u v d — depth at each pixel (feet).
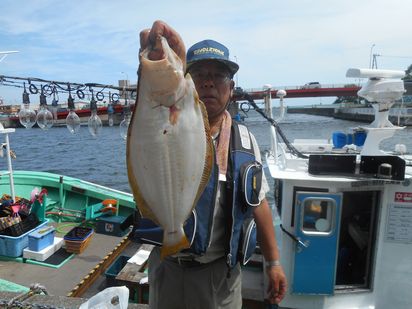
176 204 4.80
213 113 6.10
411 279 10.19
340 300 10.39
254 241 6.45
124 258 15.80
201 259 6.13
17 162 67.77
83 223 21.70
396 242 10.09
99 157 72.23
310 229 10.07
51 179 25.43
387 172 9.41
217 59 5.81
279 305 10.61
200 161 4.93
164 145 4.68
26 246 17.42
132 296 12.96
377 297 10.50
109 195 23.85
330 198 9.71
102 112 19.57
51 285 14.65
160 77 4.39
